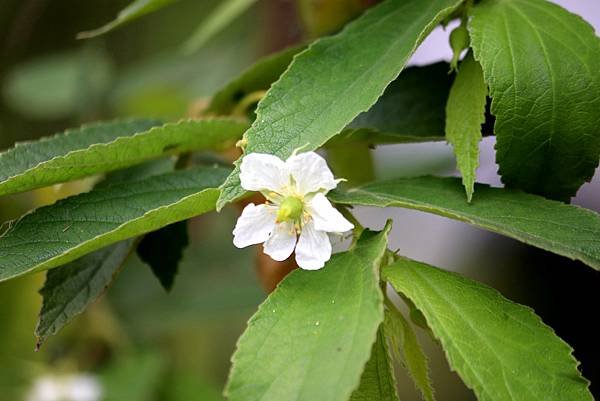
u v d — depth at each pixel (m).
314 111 0.26
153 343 0.45
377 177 0.40
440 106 0.30
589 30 0.26
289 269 0.32
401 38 0.27
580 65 0.26
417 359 0.26
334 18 0.34
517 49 0.26
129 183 0.27
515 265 0.45
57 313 0.27
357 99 0.25
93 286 0.28
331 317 0.23
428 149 0.41
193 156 0.32
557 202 0.26
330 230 0.25
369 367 0.25
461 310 0.24
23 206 0.42
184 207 0.25
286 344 0.23
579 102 0.26
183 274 0.46
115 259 0.28
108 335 0.44
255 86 0.32
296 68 0.26
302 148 0.25
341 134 0.28
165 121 0.31
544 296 0.43
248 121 0.29
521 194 0.26
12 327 0.42
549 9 0.27
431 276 0.25
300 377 0.23
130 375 0.42
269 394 0.23
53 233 0.26
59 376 0.43
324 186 0.25
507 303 0.25
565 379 0.24
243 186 0.24
